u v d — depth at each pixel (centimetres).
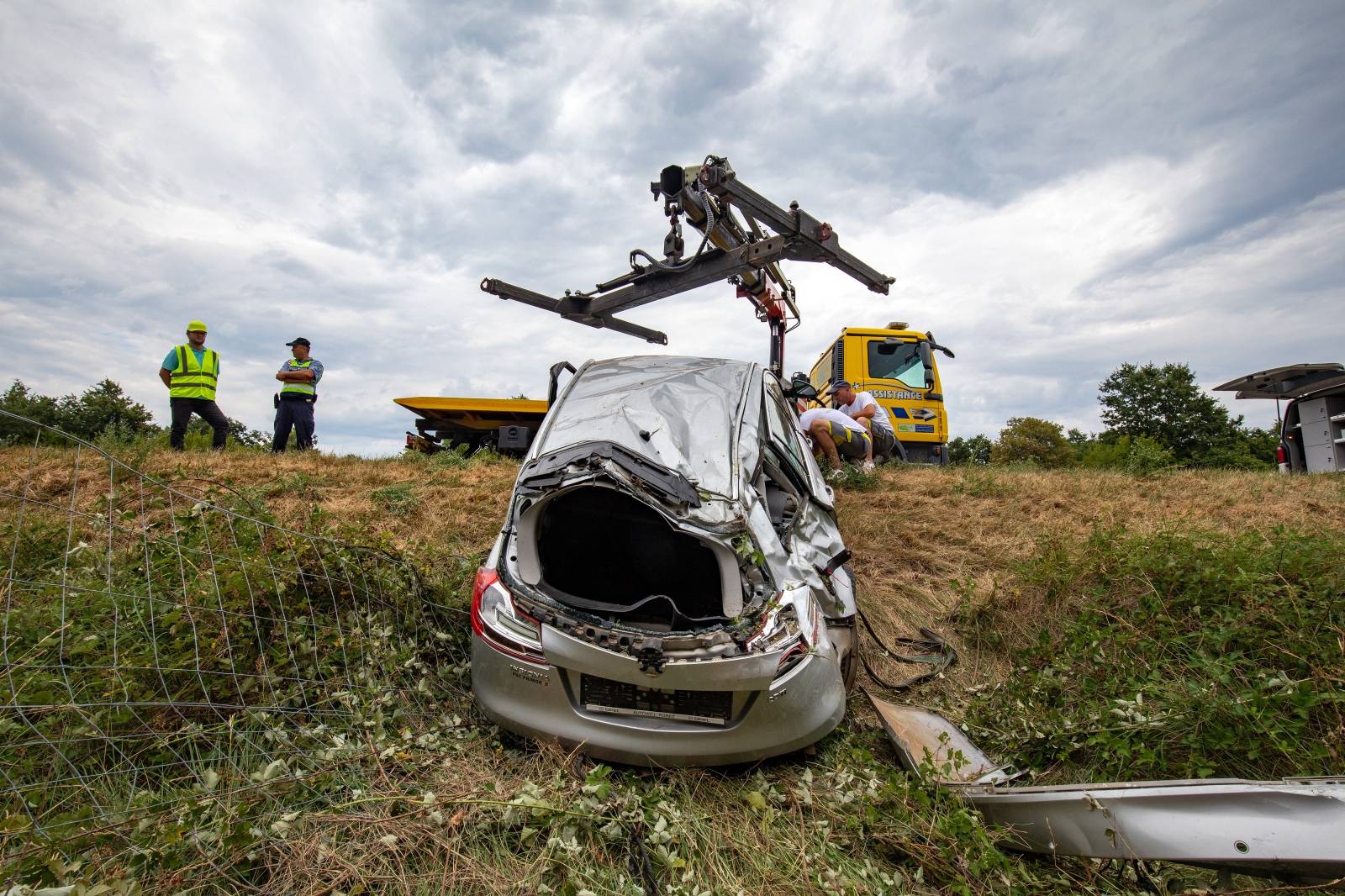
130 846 178
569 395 365
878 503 619
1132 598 384
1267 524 543
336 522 461
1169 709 269
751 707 245
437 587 352
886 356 1167
